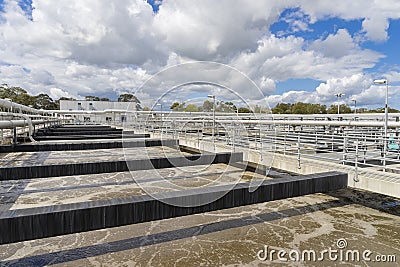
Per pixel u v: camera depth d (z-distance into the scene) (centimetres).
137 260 452
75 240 519
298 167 780
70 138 1689
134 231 560
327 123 1255
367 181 597
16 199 760
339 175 607
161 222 605
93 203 396
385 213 676
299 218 643
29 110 1986
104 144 1168
